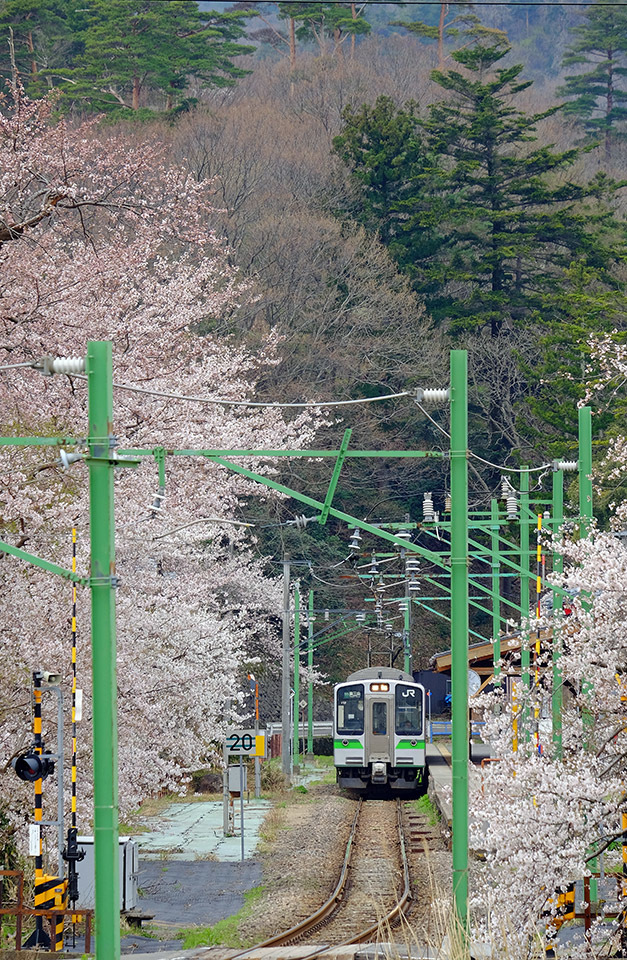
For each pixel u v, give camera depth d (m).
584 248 189.12
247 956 51.66
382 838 96.81
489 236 198.88
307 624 180.00
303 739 187.38
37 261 69.19
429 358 192.38
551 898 47.28
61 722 52.03
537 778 49.75
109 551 37.44
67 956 48.06
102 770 36.75
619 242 191.50
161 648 82.56
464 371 47.19
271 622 173.88
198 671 83.12
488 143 199.38
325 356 186.00
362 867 82.31
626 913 48.56
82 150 79.31
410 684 127.38
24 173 73.94
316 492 195.50
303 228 189.50
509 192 195.88
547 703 60.84
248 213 192.38
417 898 70.69
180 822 103.38
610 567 52.16
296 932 60.41
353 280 190.25
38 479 64.38
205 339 82.94
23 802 60.97
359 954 49.69
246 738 89.81
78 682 60.69
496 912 46.41
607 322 157.38
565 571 59.59
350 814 112.62
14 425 65.56
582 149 192.75
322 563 199.88
